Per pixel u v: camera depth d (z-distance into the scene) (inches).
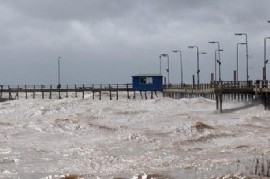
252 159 1322.6
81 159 1524.4
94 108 3604.8
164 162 1412.4
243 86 3427.7
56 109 3595.0
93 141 1988.2
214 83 3469.5
